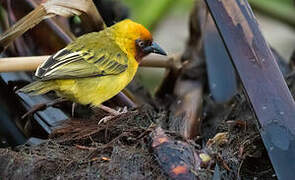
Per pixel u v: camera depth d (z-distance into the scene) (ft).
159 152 27.14
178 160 26.84
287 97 27.71
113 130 30.78
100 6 43.37
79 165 27.76
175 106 38.83
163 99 41.06
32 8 37.04
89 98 33.99
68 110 36.06
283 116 27.43
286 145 26.99
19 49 36.99
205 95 42.47
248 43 28.48
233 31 28.66
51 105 34.76
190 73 41.93
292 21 45.34
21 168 27.68
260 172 30.25
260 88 27.84
